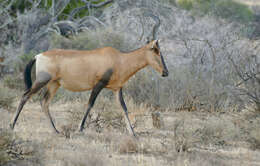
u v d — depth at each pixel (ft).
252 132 101.60
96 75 101.96
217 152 90.99
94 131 107.14
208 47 159.22
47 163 74.08
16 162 73.46
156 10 203.00
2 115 113.91
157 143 95.91
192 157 84.69
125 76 104.83
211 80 151.53
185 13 214.48
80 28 216.33
